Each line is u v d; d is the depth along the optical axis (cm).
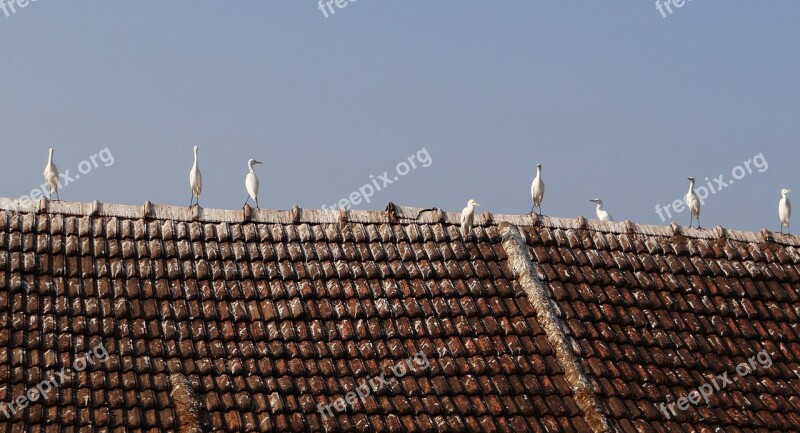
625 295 2306
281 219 2309
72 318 2012
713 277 2406
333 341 2086
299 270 2208
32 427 1803
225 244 2230
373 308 2156
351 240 2292
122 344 1983
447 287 2231
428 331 2136
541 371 2105
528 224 2419
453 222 2384
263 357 2025
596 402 2044
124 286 2094
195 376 1958
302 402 1956
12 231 2141
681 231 2502
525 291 2255
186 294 2106
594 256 2375
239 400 1933
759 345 2286
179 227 2241
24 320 1981
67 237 2162
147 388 1917
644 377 2136
